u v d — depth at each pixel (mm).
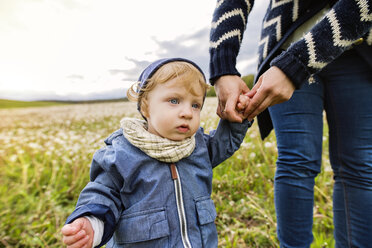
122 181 817
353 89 1012
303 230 1058
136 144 817
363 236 988
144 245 771
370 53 920
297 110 1057
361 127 1003
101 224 722
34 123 5898
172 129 810
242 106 855
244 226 1526
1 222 1650
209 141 988
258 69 1177
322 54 761
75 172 2205
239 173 2148
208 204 873
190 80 828
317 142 1064
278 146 1146
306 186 1056
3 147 3078
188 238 809
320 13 996
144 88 880
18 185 2154
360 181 1001
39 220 1696
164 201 795
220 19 990
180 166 853
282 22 1062
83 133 4105
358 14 722
